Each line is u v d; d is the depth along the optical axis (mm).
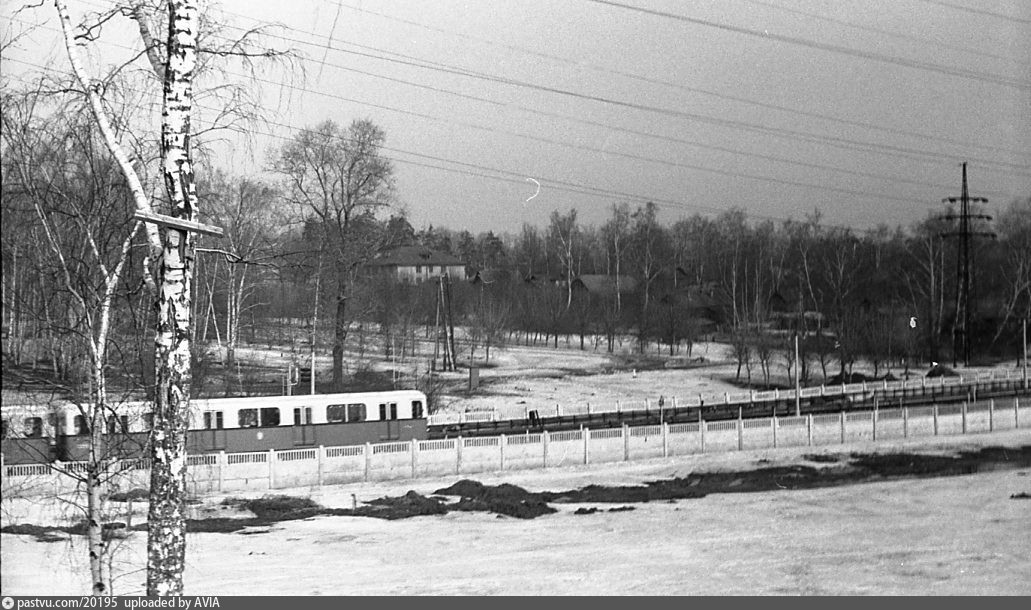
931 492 46625
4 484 30641
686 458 52969
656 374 90938
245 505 40156
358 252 60969
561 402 74750
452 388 79125
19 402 26953
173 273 19359
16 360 25859
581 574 31016
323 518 38656
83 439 32125
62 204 22984
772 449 56094
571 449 50250
